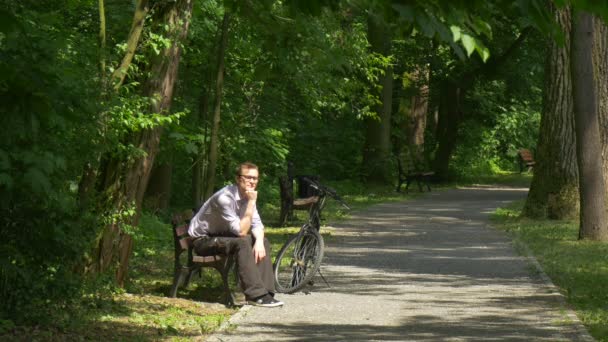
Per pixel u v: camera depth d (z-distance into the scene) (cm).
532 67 4294
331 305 1125
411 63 4166
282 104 2441
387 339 908
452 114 4544
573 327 983
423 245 1848
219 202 1141
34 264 920
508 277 1390
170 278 1348
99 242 1158
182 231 1181
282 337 913
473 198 3422
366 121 3897
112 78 1060
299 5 484
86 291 1080
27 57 571
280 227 2203
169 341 897
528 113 5744
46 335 882
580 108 1902
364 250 1752
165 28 1159
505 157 5938
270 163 2527
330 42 1641
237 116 2170
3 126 535
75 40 1020
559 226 2208
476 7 449
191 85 2081
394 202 3153
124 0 1412
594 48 2180
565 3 431
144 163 1188
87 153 902
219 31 1794
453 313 1072
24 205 869
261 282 1105
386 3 460
